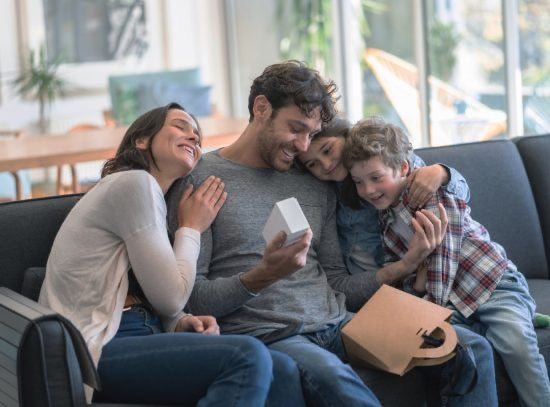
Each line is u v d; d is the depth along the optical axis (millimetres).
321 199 2568
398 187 2498
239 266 2391
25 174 6098
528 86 5398
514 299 2459
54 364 1962
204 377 2023
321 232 2574
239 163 2486
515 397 2453
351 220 2611
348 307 2543
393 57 6586
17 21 7586
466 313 2463
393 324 2246
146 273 2139
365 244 2617
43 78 7504
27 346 1952
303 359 2146
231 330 2357
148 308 2279
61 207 2457
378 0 6664
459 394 2225
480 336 2320
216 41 8570
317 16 7422
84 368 2004
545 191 3088
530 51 5352
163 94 6875
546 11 5176
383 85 6734
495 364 2404
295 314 2361
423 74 6238
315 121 2398
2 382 2082
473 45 5793
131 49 8109
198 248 2309
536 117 5363
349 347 2271
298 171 2564
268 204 2457
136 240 2129
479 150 3010
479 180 2965
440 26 6066
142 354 2062
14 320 1998
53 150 4770
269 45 8078
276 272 2229
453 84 6020
